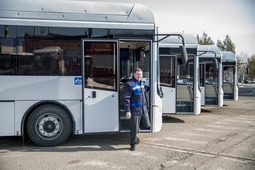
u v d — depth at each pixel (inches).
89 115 265.1
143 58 298.7
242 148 267.9
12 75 254.7
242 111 561.9
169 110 415.5
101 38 267.6
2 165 215.3
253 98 928.9
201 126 384.8
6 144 277.6
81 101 265.0
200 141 295.3
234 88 685.9
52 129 264.5
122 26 270.1
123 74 321.7
